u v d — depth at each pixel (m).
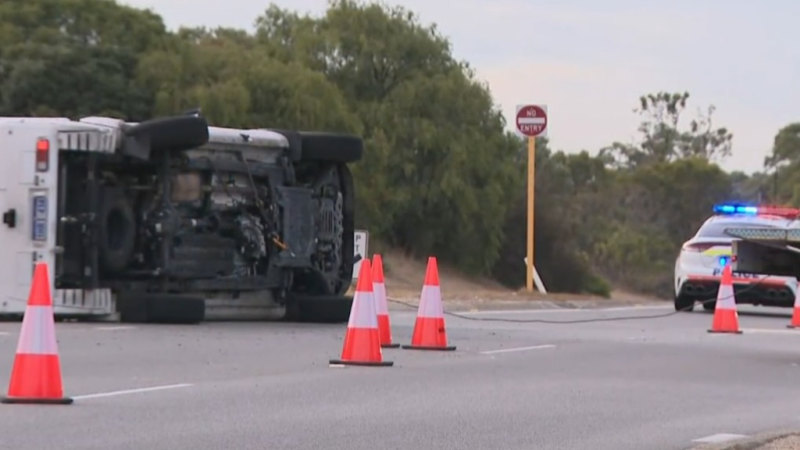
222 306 48.25
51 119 45.12
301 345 39.94
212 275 47.09
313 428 24.70
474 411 27.56
